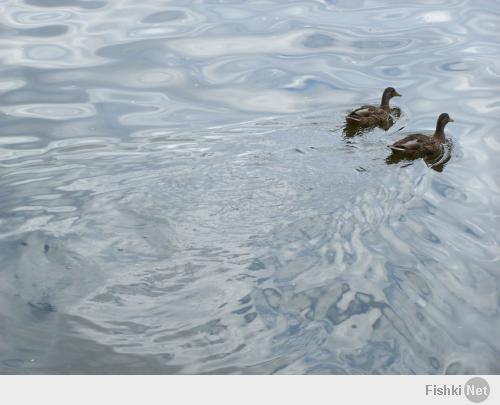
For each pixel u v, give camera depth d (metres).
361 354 9.09
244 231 11.70
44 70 19.78
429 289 10.41
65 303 10.02
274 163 14.16
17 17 23.70
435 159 14.96
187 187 13.16
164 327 9.52
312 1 25.83
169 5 25.19
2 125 16.67
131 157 14.59
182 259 10.97
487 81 19.44
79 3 25.22
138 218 12.09
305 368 8.83
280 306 9.90
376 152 14.89
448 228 12.05
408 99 18.47
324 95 18.44
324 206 12.50
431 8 25.12
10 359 8.97
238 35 22.44
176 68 20.02
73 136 15.97
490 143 15.94
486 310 10.10
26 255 11.09
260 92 18.58
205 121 16.77
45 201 12.68
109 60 20.47
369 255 11.11
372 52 21.39
